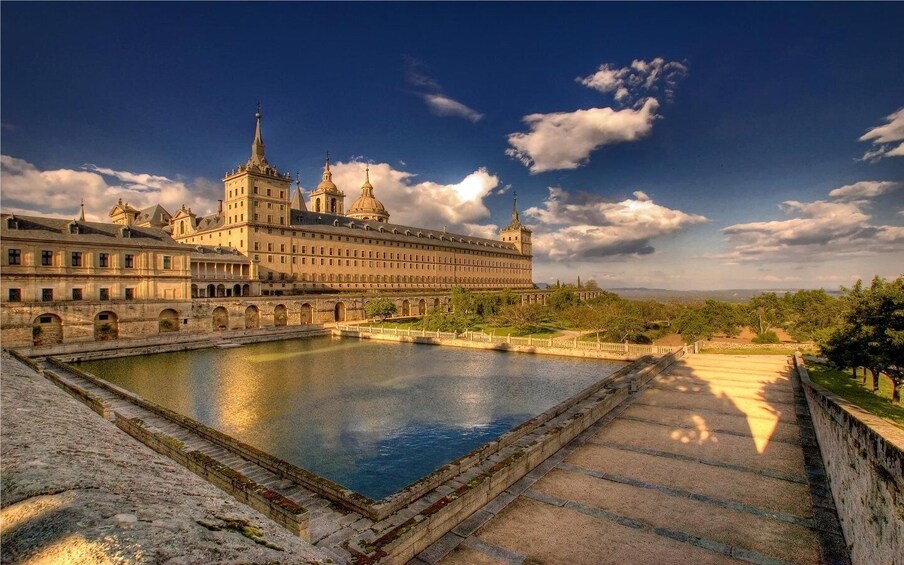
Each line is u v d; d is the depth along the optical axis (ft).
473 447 100.89
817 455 71.26
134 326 232.12
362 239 437.58
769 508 54.65
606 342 231.71
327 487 56.85
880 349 91.86
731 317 257.14
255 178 352.49
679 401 105.70
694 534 49.03
